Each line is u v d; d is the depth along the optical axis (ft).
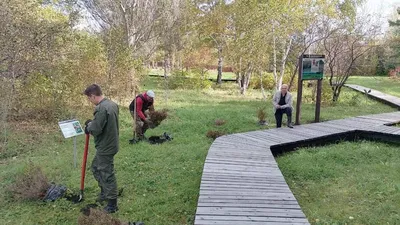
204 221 12.47
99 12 65.36
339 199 16.79
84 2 63.62
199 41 90.74
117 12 66.64
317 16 54.39
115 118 14.57
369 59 103.65
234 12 68.39
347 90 74.13
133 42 68.80
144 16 70.64
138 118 27.17
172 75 81.46
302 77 33.96
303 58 33.68
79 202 16.02
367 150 25.52
